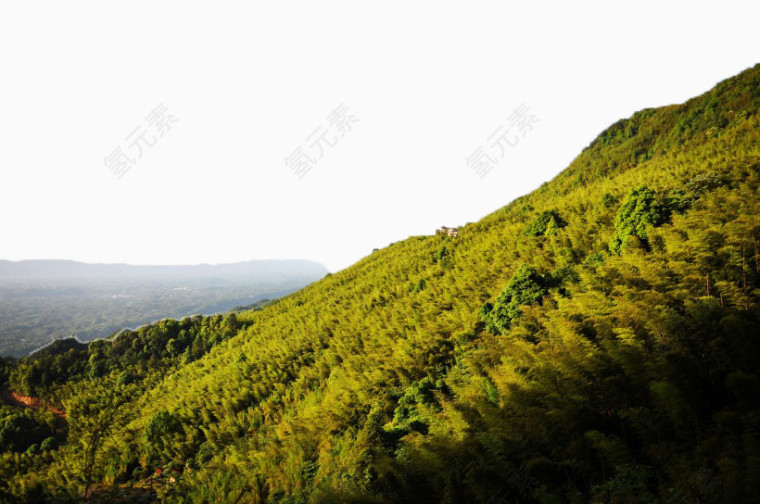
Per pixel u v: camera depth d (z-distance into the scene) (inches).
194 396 1182.3
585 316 455.8
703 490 200.5
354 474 410.9
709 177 735.7
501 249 1093.1
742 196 587.2
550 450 285.7
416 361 696.4
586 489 252.4
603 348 369.1
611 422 293.0
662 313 349.4
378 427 490.6
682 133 2053.4
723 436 230.7
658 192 759.1
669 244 507.2
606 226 836.6
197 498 588.4
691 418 244.8
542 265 820.6
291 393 980.6
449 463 322.3
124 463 890.7
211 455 849.5
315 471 520.1
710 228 489.7
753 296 355.3
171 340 2012.8
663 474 232.1
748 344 279.4
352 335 1102.4
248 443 788.0
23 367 1898.4
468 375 533.6
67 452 1153.4
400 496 342.0
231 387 1138.7
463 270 1115.9
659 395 263.4
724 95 2026.3
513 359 434.3
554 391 326.0
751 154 874.1
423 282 1216.2
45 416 1533.0
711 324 316.5
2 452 1307.8
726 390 268.5
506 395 359.6
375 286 1552.7
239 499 545.0
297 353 1200.8
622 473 237.0
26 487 713.6
